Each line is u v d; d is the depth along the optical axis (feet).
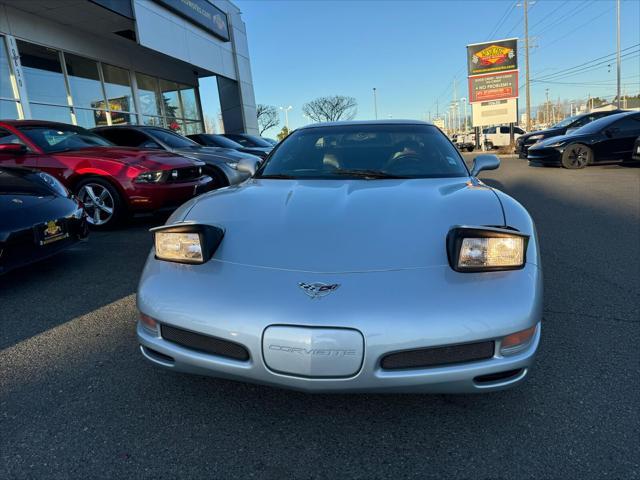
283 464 4.98
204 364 5.27
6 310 9.43
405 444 5.26
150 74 47.83
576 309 8.90
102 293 10.36
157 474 4.85
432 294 4.91
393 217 6.02
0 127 16.93
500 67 92.84
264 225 6.06
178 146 23.39
